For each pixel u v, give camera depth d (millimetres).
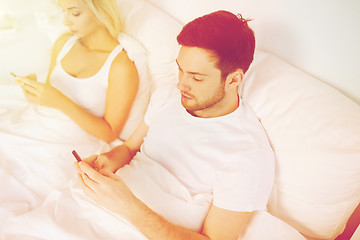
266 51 895
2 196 810
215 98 699
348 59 693
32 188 859
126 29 1198
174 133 827
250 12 879
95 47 1047
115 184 667
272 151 731
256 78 801
